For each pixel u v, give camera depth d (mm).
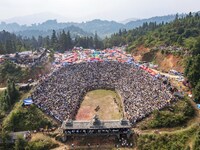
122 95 118688
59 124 98875
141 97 110938
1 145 91875
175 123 94250
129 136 90812
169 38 198125
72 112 105812
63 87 125062
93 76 140125
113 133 91125
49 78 135625
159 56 177375
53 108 105750
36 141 91250
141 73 138375
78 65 155750
